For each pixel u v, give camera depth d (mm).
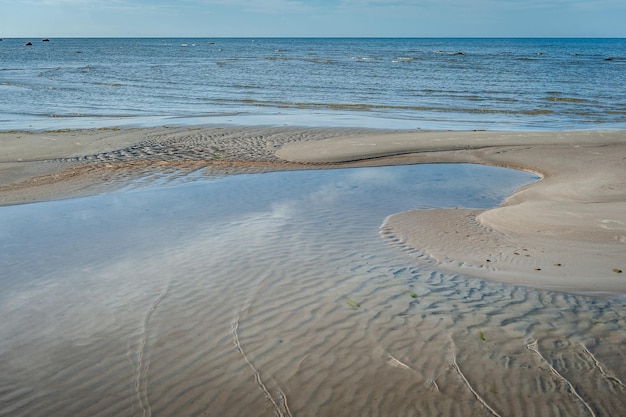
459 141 16531
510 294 6176
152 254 7613
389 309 5801
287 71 49250
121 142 16625
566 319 5535
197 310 5859
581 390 4402
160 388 4562
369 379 4605
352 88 34688
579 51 105938
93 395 4496
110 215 9727
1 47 125125
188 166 13984
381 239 8297
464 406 4262
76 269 7125
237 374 4719
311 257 7410
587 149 15250
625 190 10836
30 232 8789
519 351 4949
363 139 17094
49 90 32312
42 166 13859
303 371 4734
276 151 15906
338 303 5961
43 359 5012
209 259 7348
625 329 5309
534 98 29516
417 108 25906
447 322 5500
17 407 4367
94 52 97812
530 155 15031
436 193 11734
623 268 6824
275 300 6055
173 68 53562
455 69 51406
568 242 7879
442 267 7094
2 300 6234
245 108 25797
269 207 10250
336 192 11609
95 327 5559
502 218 9281
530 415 4152
